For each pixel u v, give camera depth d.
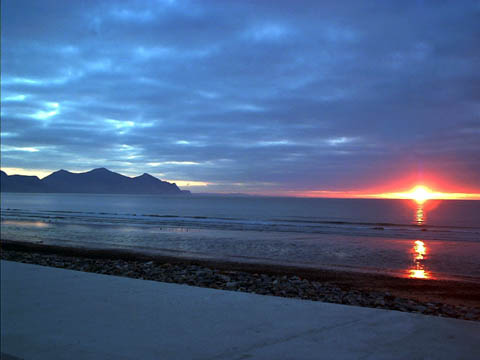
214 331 3.51
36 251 17.25
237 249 18.44
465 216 60.94
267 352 2.97
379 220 49.03
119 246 19.41
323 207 103.50
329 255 16.66
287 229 31.00
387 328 3.52
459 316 6.17
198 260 14.67
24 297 4.96
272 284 9.18
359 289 9.52
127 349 3.09
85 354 3.00
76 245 19.75
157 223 36.91
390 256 16.56
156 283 5.77
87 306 4.48
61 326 3.74
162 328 3.62
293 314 4.04
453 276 11.87
